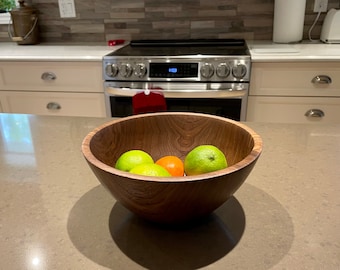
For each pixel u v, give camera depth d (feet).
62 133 3.04
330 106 5.96
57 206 1.97
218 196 1.55
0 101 7.04
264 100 6.06
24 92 6.86
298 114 6.10
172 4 7.44
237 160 1.98
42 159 2.55
